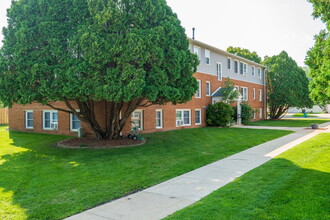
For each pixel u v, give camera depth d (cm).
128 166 838
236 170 779
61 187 626
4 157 991
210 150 1127
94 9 1009
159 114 1859
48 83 988
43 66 969
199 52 2198
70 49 1014
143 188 620
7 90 1037
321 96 1053
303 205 477
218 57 2472
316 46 1123
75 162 898
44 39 1006
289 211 454
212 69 2370
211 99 2356
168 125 1906
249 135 1644
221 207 480
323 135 1577
